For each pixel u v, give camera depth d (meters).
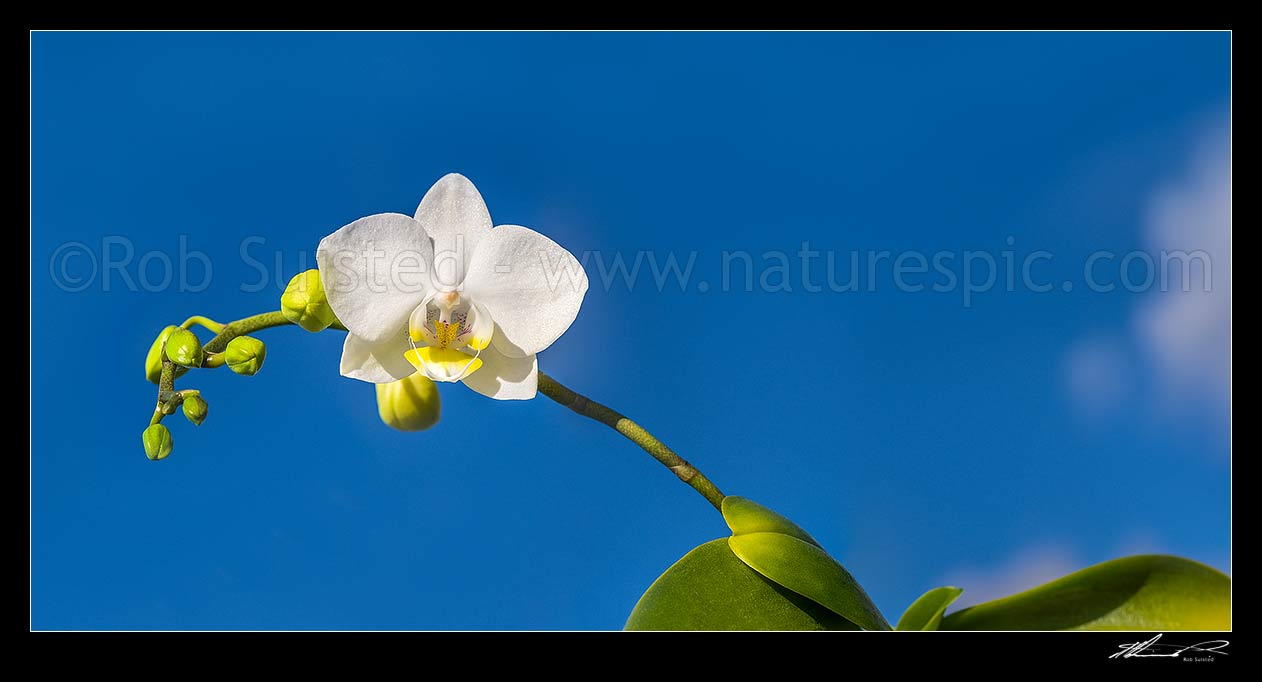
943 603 0.98
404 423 1.00
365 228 0.94
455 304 0.96
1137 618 0.97
